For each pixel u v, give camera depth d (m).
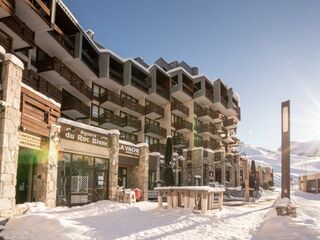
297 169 141.62
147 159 25.97
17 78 12.68
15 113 12.48
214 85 51.78
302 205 24.27
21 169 16.05
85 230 8.95
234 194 36.47
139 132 38.69
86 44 31.06
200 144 46.69
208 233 9.69
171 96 43.81
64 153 17.73
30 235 8.52
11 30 19.55
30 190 15.70
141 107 38.50
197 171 40.81
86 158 19.55
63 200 17.34
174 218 12.79
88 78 32.84
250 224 11.92
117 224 10.61
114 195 21.11
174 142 42.56
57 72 25.56
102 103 33.81
